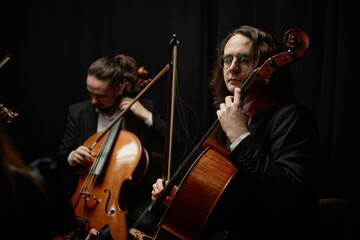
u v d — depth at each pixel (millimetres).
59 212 1047
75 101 3350
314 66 2637
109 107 2627
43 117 3406
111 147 2383
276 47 1720
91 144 2439
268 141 1591
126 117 2629
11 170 959
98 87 2469
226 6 2834
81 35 3293
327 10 2545
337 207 1949
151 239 1734
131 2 3131
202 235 1596
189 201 1619
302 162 1476
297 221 1505
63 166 2641
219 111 1545
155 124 2564
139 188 2391
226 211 1868
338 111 2506
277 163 1490
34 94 3416
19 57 3420
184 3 2984
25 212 957
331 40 2539
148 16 3105
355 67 2490
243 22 2826
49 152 3408
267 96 1656
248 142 1478
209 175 1622
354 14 2471
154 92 3098
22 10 3391
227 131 1510
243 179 1586
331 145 2572
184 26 2990
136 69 2686
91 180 2281
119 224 2129
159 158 2689
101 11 3244
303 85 2658
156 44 3102
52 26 3359
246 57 1659
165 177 2025
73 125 2723
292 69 1883
